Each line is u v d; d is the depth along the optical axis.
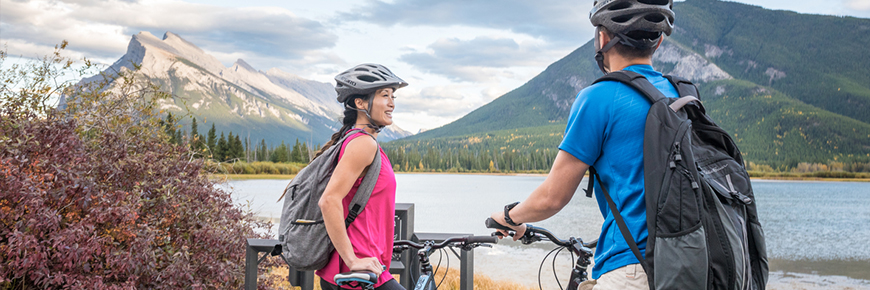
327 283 2.20
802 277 20.94
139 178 4.95
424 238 3.18
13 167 4.03
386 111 2.15
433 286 2.43
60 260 3.94
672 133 1.25
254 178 93.88
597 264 1.46
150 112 5.80
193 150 6.07
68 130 4.52
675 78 1.50
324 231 2.04
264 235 6.05
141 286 4.49
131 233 4.21
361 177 2.09
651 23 1.42
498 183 123.31
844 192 105.38
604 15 1.48
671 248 1.17
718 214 1.19
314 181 2.07
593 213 46.12
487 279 14.62
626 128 1.31
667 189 1.20
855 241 33.06
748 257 1.22
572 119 1.42
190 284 4.67
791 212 56.91
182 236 4.95
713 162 1.30
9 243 3.74
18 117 4.74
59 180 4.14
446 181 135.88
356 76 2.15
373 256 2.06
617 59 1.51
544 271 16.83
